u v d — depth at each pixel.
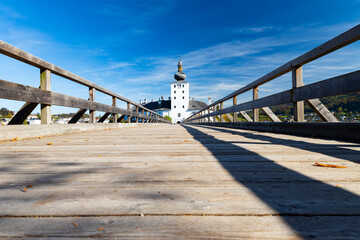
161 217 0.71
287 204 0.80
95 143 2.58
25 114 3.10
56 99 3.52
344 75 2.39
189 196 0.88
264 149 2.03
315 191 0.93
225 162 1.50
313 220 0.68
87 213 0.73
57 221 0.69
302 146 2.18
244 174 1.20
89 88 4.99
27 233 0.62
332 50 2.53
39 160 1.59
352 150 1.91
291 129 3.67
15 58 2.63
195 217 0.71
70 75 3.79
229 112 7.44
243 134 3.84
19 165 1.44
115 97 6.73
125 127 7.79
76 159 1.63
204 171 1.27
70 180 1.10
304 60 3.02
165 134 4.02
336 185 1.00
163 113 82.56
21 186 1.01
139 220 0.69
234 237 0.59
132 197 0.87
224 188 0.98
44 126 3.29
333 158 1.59
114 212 0.74
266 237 0.59
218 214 0.72
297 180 1.08
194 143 2.55
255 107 5.08
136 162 1.52
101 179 1.12
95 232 0.62
